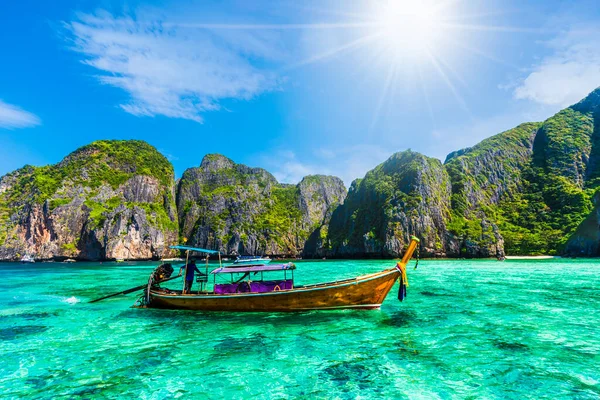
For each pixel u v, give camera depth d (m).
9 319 18.02
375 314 17.23
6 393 8.97
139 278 48.50
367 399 8.27
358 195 151.00
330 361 10.92
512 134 167.88
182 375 10.04
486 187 144.12
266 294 17.14
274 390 8.92
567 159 143.12
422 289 27.67
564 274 41.66
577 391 8.52
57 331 15.36
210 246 183.38
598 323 15.58
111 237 142.75
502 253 104.94
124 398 8.61
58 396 8.77
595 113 160.00
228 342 13.20
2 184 171.25
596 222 85.69
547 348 11.92
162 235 161.38
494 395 8.35
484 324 15.43
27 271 69.69
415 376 9.62
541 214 126.69
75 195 152.62
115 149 190.75
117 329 15.58
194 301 18.55
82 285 37.88
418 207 114.25
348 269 62.97
